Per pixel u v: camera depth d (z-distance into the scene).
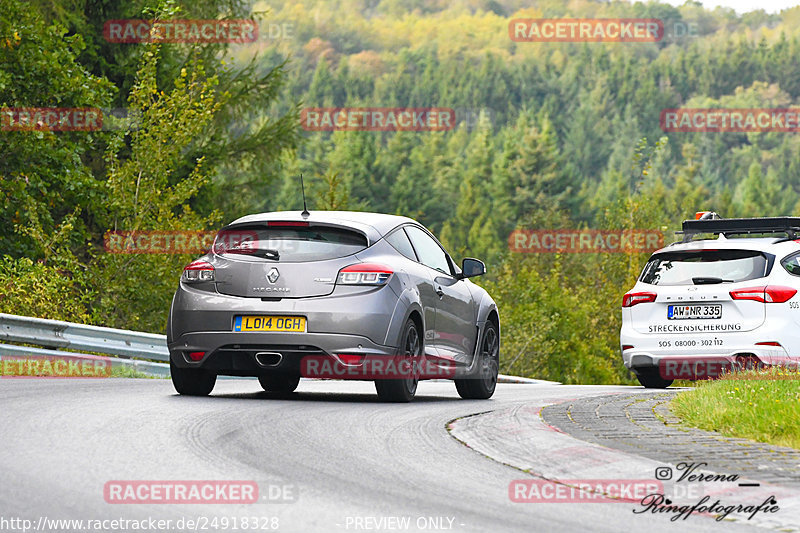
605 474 22.86
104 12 112.81
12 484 20.66
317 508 19.45
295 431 28.72
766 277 47.62
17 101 84.25
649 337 49.28
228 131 119.00
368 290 35.91
